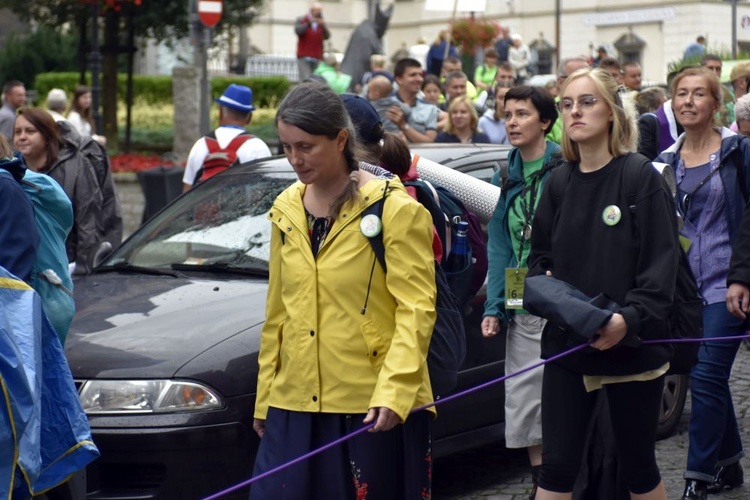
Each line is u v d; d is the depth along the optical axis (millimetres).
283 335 4531
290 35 54688
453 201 5461
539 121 6199
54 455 4645
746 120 7547
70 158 8508
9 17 44688
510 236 6262
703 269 6363
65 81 32969
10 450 4145
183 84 22406
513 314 6246
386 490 4398
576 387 4941
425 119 12242
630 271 4781
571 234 4895
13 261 4957
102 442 5617
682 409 8039
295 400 4449
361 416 4395
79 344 5914
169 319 6105
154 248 7219
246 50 40594
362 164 4598
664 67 45125
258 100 32031
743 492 6637
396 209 4359
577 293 4789
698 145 6527
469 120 11117
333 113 4336
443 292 4609
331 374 4391
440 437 6641
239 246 6988
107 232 8938
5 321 4227
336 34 55875
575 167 4977
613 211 4793
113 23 24031
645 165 4793
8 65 39406
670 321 4859
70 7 24016
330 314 4398
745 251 6000
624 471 4977
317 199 4500
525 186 6172
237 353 5816
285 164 7598
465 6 19172
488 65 21734
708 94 6402
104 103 24172
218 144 9852
